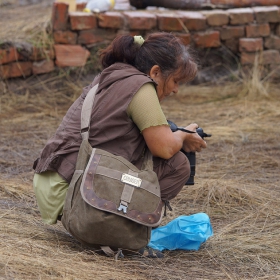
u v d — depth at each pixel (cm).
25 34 2264
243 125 1966
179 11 2467
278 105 2202
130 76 978
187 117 2075
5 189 1370
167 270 977
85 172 939
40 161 1021
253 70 2445
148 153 1001
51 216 1008
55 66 2280
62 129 1005
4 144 1767
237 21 2441
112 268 938
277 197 1370
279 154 1700
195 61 1039
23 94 2222
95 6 2336
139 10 2502
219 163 1623
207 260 1044
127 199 936
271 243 1120
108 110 970
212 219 1258
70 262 933
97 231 944
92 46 2309
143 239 979
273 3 2572
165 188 1034
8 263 887
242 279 959
